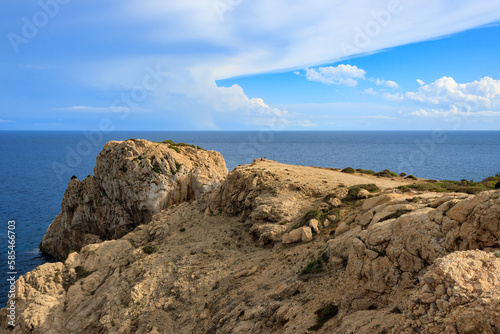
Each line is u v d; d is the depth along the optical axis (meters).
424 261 17.94
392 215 24.19
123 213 69.81
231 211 55.03
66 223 75.81
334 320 19.19
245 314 25.27
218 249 43.50
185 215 58.09
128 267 44.00
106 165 74.25
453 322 11.28
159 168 70.44
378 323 15.37
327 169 75.50
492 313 10.59
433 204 21.50
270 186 51.91
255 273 33.47
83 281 43.28
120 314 34.91
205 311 30.61
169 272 39.66
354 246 21.25
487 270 12.58
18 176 163.12
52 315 38.09
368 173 72.50
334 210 39.09
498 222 15.70
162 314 32.75
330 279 24.27
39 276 43.62
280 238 39.72
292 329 19.72
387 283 18.83
